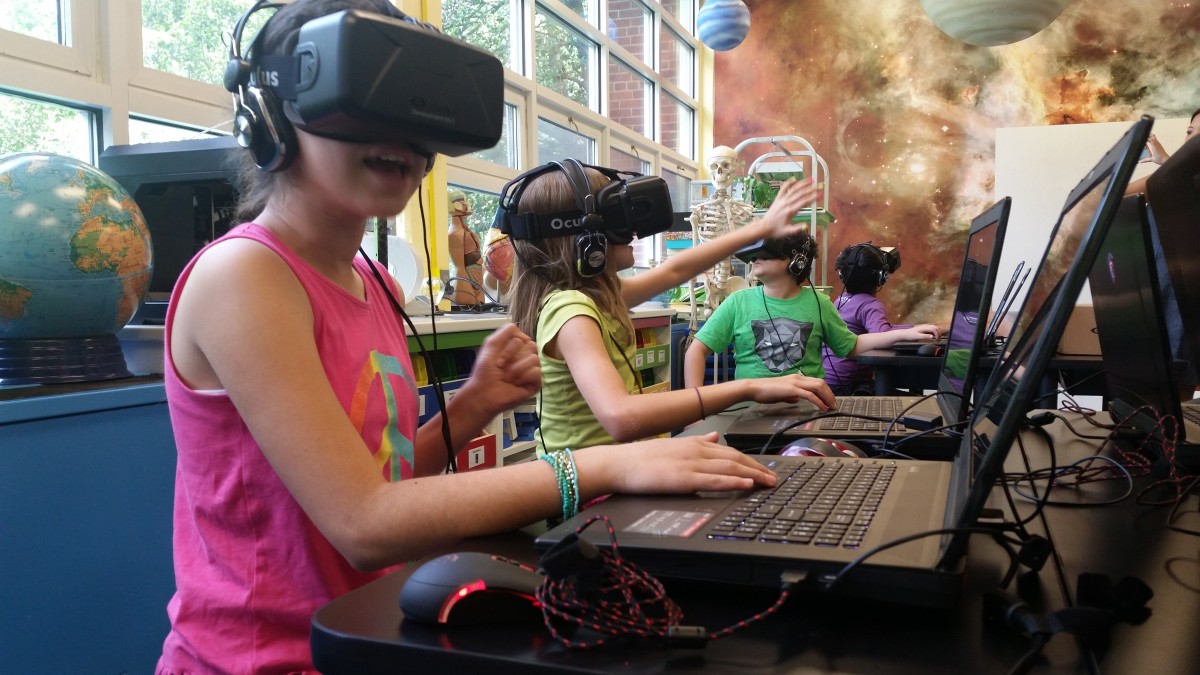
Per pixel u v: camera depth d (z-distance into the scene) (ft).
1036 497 2.75
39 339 4.30
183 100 7.58
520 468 2.43
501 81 2.39
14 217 4.03
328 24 2.11
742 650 1.67
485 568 1.86
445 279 9.55
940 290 20.85
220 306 2.32
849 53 21.29
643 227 4.56
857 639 1.71
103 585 4.24
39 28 6.49
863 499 2.38
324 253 2.72
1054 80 19.95
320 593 2.52
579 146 17.29
